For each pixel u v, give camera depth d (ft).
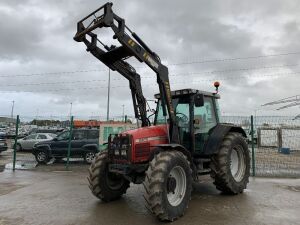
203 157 24.91
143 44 21.47
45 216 19.76
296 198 23.85
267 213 19.90
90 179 22.82
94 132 49.16
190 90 24.08
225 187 24.48
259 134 68.23
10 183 31.24
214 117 26.53
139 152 20.98
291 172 37.78
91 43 22.11
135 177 21.53
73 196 25.31
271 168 42.09
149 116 25.12
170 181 19.10
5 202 23.32
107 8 19.48
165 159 18.80
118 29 19.80
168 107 22.56
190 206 21.67
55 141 48.70
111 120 49.06
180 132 23.75
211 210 20.68
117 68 23.27
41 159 48.88
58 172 39.17
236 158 26.53
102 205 22.39
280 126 51.26
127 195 25.48
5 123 130.31
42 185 30.17
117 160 21.72
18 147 70.44
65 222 18.57
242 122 37.01
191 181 20.36
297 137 66.49
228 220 18.60
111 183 23.50
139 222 18.52
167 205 18.34
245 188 26.12
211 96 26.53
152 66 21.56
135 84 23.97
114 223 18.35
